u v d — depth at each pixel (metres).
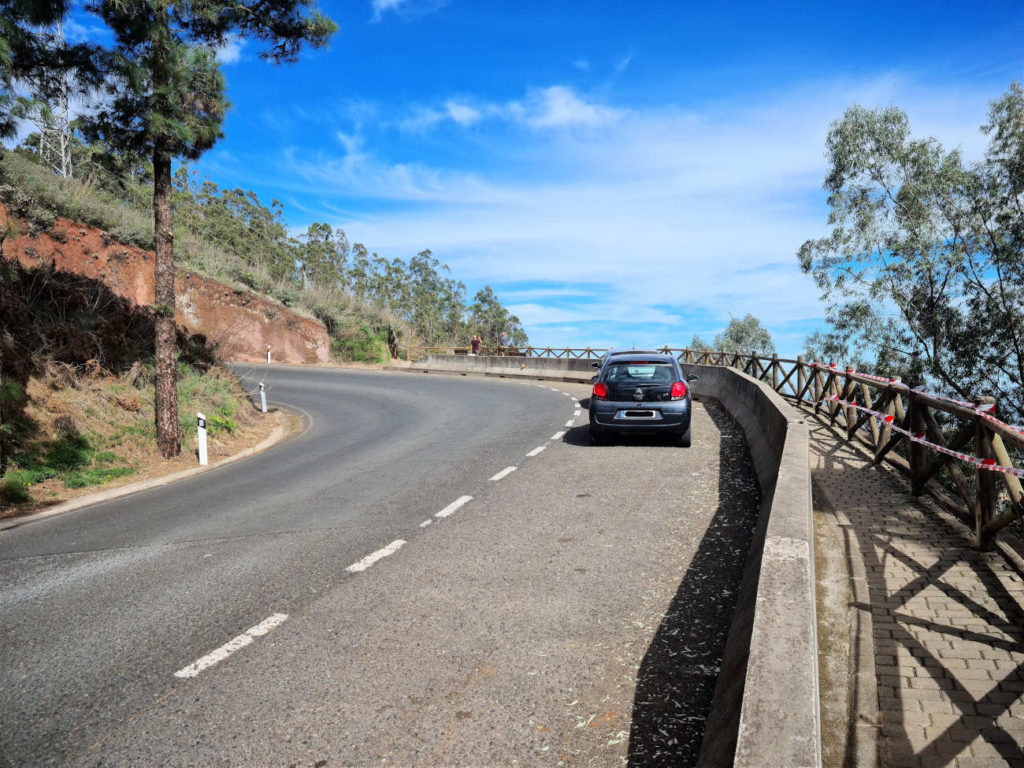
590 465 9.49
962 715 3.09
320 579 5.37
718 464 9.18
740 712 2.55
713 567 5.28
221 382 18.36
